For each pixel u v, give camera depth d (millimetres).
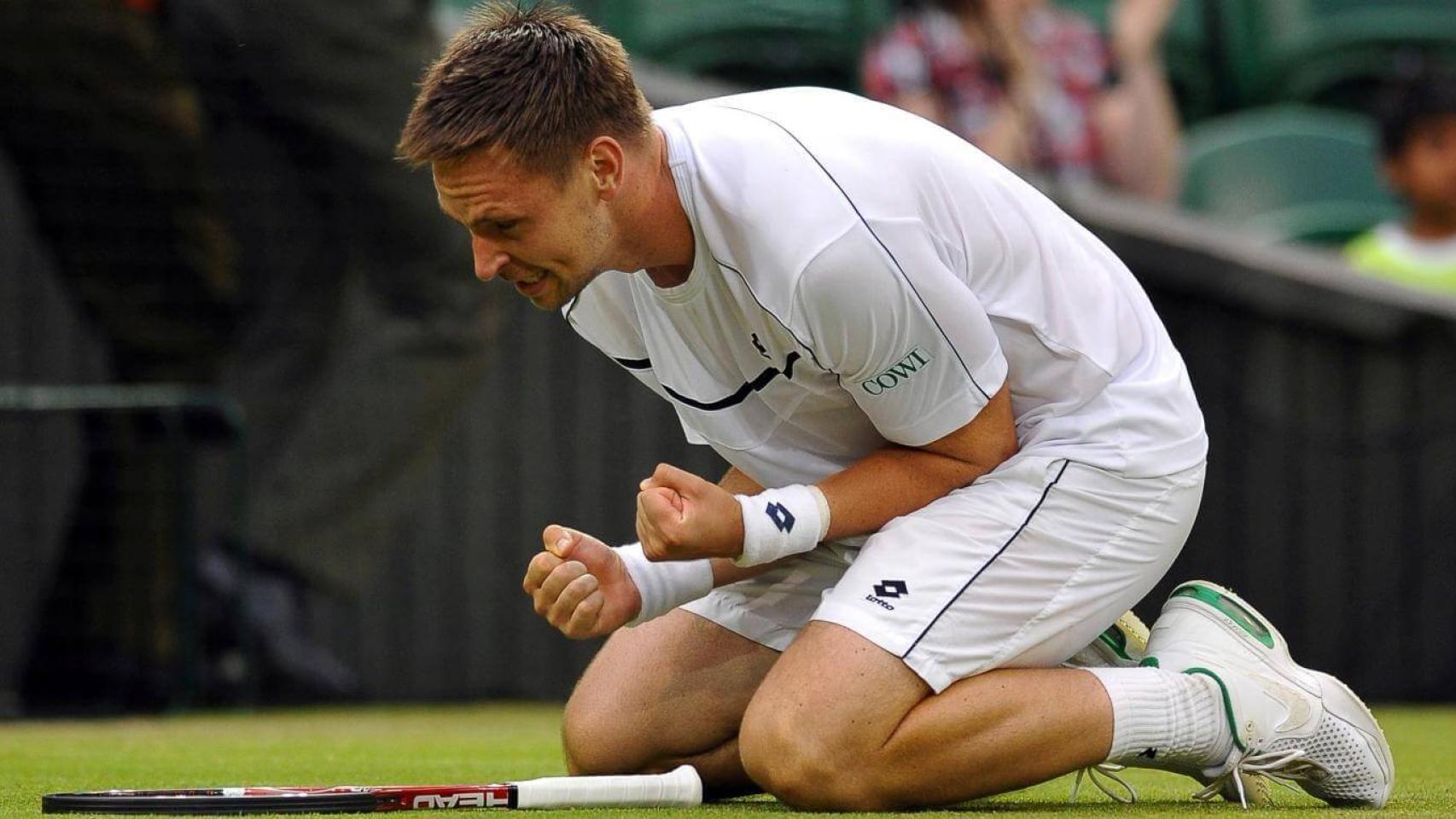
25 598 23516
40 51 19891
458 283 21453
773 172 8602
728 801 10250
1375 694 24391
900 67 25203
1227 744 9562
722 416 9727
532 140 8164
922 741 8883
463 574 23578
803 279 8516
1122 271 9859
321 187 21547
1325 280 24344
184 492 19750
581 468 23859
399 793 8797
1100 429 9352
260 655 21109
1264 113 26656
